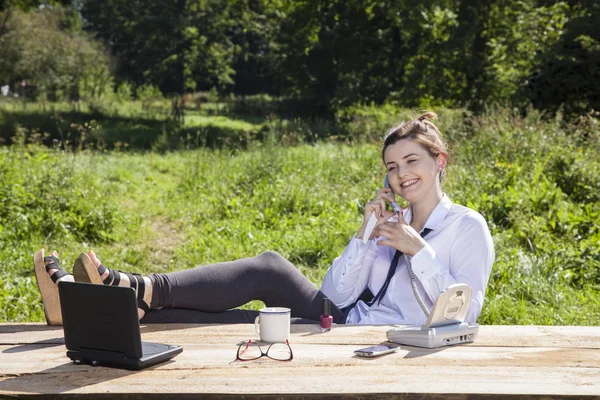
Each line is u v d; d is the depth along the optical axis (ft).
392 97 102.58
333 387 6.66
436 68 89.81
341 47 119.34
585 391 6.56
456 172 32.22
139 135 80.43
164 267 25.14
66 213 30.07
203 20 184.55
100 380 6.95
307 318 10.35
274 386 6.69
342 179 38.63
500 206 27.71
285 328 8.40
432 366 7.39
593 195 31.32
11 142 68.54
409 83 93.30
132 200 37.86
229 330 9.05
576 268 21.95
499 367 7.35
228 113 130.00
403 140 10.18
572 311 17.79
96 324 7.39
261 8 164.04
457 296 8.32
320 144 55.31
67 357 7.79
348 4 119.75
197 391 6.55
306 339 8.60
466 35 87.66
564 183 32.63
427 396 6.51
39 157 38.17
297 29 120.78
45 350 8.13
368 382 6.81
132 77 197.77
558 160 33.99
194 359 7.66
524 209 27.35
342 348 8.16
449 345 8.25
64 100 120.47
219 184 39.22
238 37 207.62
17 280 21.11
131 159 55.01
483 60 86.74
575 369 7.28
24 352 8.05
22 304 18.66
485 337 8.67
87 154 51.55
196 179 41.78
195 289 9.59
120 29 204.74
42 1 105.81
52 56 127.65
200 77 196.24
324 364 7.47
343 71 121.60
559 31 70.64
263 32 143.23
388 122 67.77
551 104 60.90
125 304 7.21
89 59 133.80
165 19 185.16
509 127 40.45
